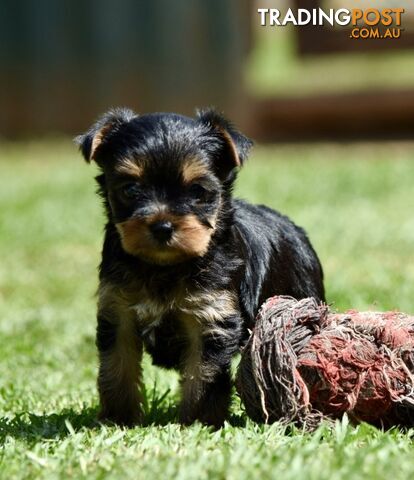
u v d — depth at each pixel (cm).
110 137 611
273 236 669
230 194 617
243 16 2472
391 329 564
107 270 602
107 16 2472
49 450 532
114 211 594
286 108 2483
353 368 554
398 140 2366
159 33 2466
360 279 1048
